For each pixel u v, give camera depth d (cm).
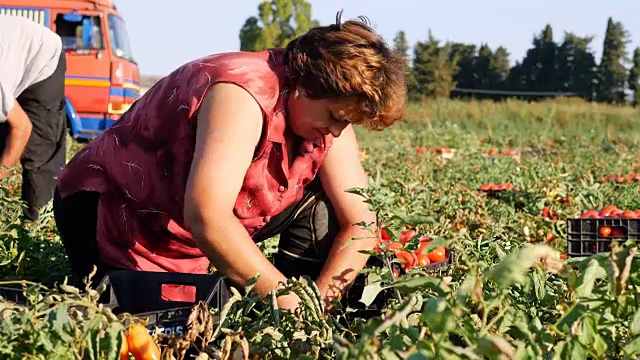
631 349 208
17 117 567
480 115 3192
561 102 3656
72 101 1822
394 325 201
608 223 484
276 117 299
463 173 1069
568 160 1553
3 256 399
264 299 278
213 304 293
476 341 183
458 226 570
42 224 469
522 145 2408
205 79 301
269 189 322
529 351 200
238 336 225
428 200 623
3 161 577
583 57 6725
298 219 366
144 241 353
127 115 350
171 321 269
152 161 333
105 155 350
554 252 198
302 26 6156
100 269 370
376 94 286
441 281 204
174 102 314
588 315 206
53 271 418
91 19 1814
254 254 289
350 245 334
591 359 226
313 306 249
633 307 218
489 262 310
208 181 284
